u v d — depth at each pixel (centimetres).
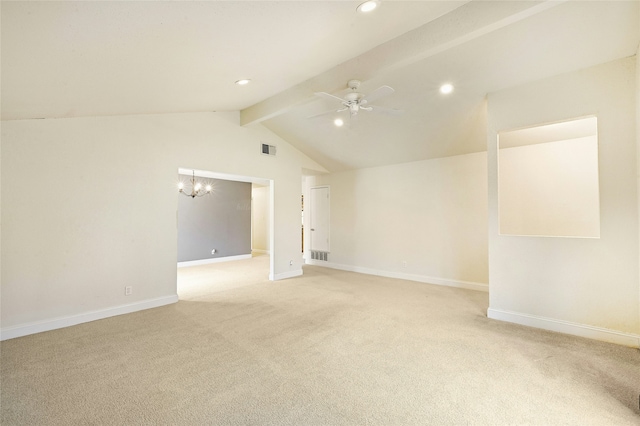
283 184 599
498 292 355
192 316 369
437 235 549
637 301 277
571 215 459
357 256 673
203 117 471
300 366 244
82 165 354
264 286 527
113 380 223
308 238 790
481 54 300
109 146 375
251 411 188
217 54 236
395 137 509
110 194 375
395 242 607
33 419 180
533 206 486
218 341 293
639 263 274
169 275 425
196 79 293
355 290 497
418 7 233
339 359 256
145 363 249
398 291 490
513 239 344
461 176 525
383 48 302
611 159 288
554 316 318
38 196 324
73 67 196
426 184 565
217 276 624
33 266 320
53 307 331
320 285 534
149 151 410
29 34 142
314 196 772
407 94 384
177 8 154
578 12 238
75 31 151
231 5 164
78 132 351
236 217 902
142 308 397
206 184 831
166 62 229
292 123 532
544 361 250
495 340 293
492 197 359
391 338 300
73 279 345
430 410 189
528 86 334
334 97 313
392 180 614
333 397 202
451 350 272
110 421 179
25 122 316
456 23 255
